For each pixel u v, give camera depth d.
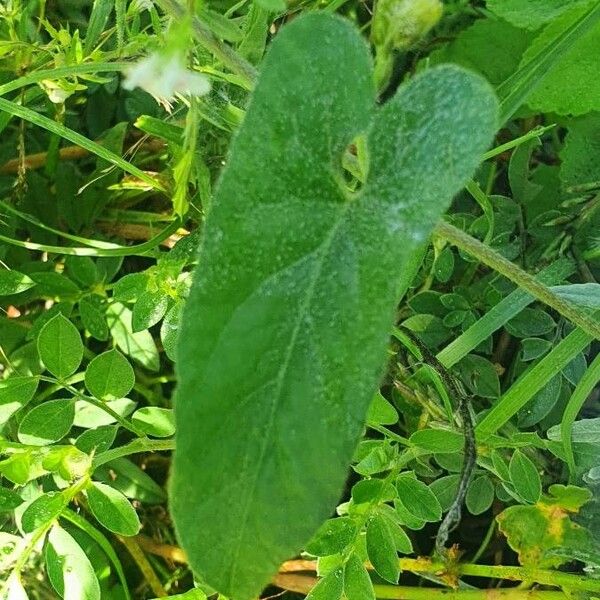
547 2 0.14
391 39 0.09
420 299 0.15
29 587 0.15
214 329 0.07
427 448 0.13
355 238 0.07
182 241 0.14
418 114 0.07
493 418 0.13
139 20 0.14
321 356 0.07
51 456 0.12
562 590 0.14
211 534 0.07
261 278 0.07
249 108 0.07
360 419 0.07
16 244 0.15
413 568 0.14
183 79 0.07
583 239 0.15
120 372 0.12
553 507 0.14
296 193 0.07
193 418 0.07
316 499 0.07
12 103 0.12
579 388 0.13
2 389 0.12
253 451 0.07
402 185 0.07
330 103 0.07
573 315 0.11
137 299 0.13
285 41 0.07
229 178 0.07
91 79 0.13
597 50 0.14
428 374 0.14
